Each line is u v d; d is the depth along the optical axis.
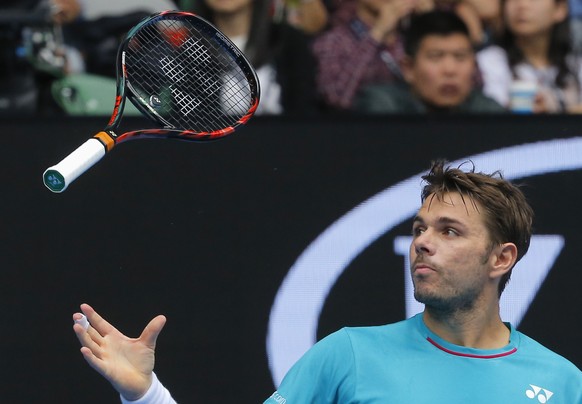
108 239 16.53
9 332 16.36
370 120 16.64
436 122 16.66
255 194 16.58
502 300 16.56
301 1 22.44
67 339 16.42
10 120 16.52
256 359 16.39
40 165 16.53
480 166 16.64
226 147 16.62
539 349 12.33
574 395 12.03
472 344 12.14
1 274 16.41
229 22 21.69
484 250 11.97
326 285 16.52
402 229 16.58
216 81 14.77
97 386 16.39
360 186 16.61
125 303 16.44
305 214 16.58
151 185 16.56
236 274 16.50
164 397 11.87
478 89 21.08
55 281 16.44
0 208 16.47
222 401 16.34
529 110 21.19
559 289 16.58
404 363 11.88
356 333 12.15
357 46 21.83
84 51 22.41
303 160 16.61
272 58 21.61
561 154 16.70
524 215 12.42
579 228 16.67
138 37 15.22
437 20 20.34
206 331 16.42
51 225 16.50
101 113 20.28
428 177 12.43
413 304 16.50
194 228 16.55
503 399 11.71
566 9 22.97
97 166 16.56
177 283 16.50
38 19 20.92
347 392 11.79
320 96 21.64
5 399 16.30
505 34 23.00
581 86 23.08
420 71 20.52
